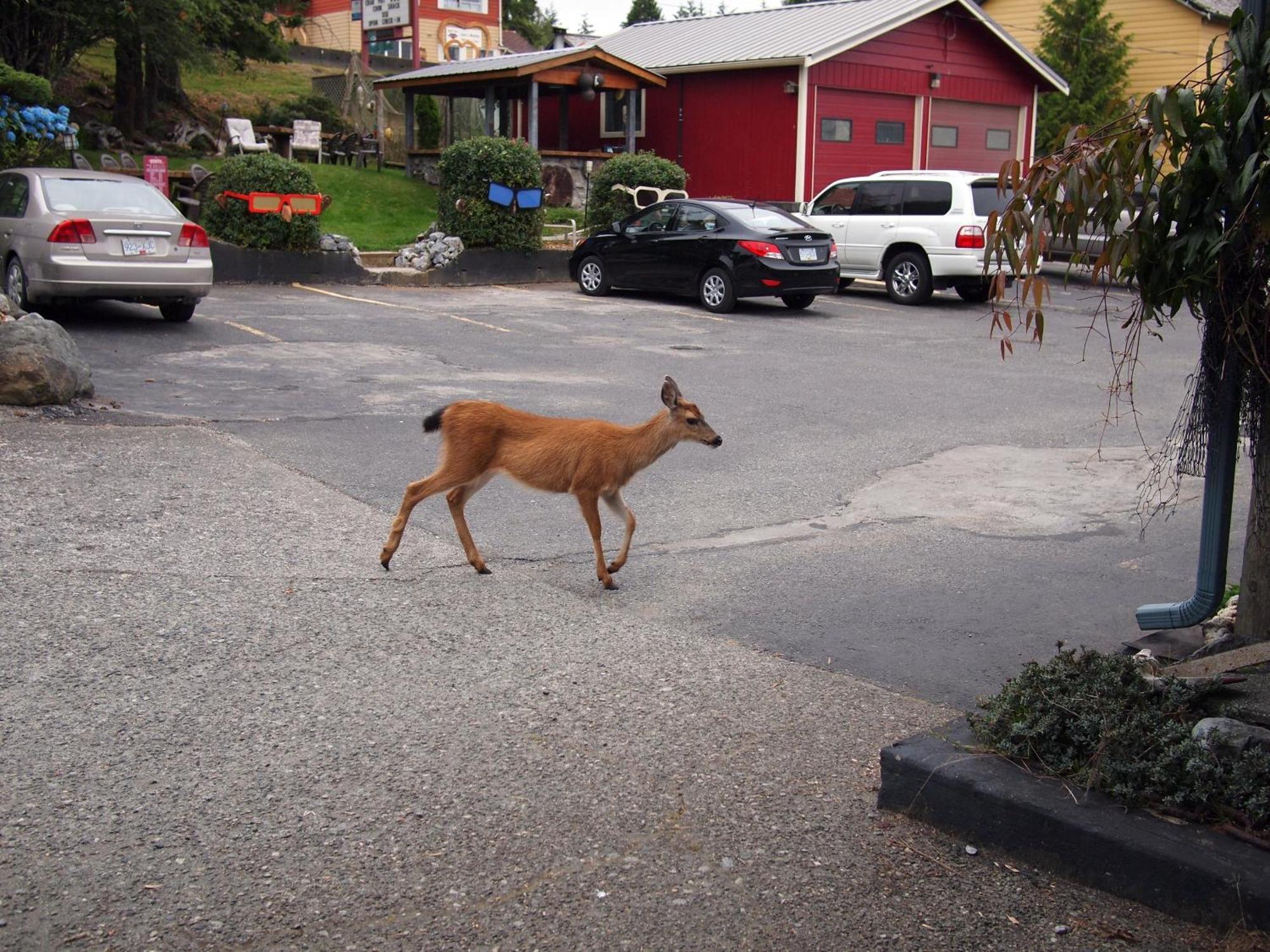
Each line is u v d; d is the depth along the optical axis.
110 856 3.69
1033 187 4.19
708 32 31.12
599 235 20.27
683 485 8.73
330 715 4.73
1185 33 32.69
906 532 7.77
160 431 9.12
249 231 18.81
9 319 9.63
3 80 20.14
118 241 12.78
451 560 6.82
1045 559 7.28
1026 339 16.67
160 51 24.97
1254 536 4.84
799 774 4.41
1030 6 36.78
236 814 3.97
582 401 11.29
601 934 3.41
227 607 5.82
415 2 38.78
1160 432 10.98
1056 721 4.00
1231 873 3.37
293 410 10.23
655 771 4.39
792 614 6.20
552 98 33.06
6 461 7.92
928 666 5.56
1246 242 4.01
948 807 3.97
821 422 10.98
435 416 6.58
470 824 3.97
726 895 3.62
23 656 5.08
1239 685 4.39
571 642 5.65
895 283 20.70
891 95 28.25
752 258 18.16
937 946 3.40
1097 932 3.45
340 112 33.28
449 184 21.55
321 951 3.29
